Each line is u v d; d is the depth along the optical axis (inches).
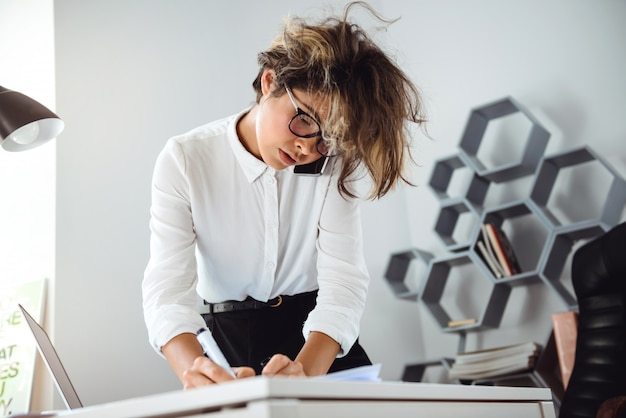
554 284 125.3
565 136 135.6
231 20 121.9
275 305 71.9
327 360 58.4
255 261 69.1
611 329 93.1
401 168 62.2
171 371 101.4
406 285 148.8
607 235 94.6
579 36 136.8
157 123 108.0
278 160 59.5
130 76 106.8
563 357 114.1
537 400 51.0
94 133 101.2
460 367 129.3
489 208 137.8
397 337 141.2
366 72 56.9
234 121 67.7
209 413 31.2
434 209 148.3
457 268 145.5
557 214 134.8
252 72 122.3
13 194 101.5
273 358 44.6
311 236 69.3
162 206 64.7
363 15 151.9
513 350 124.1
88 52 103.3
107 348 96.0
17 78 104.3
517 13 144.2
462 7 150.9
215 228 67.4
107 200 100.3
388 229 145.8
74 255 95.9
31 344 92.9
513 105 136.6
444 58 151.8
